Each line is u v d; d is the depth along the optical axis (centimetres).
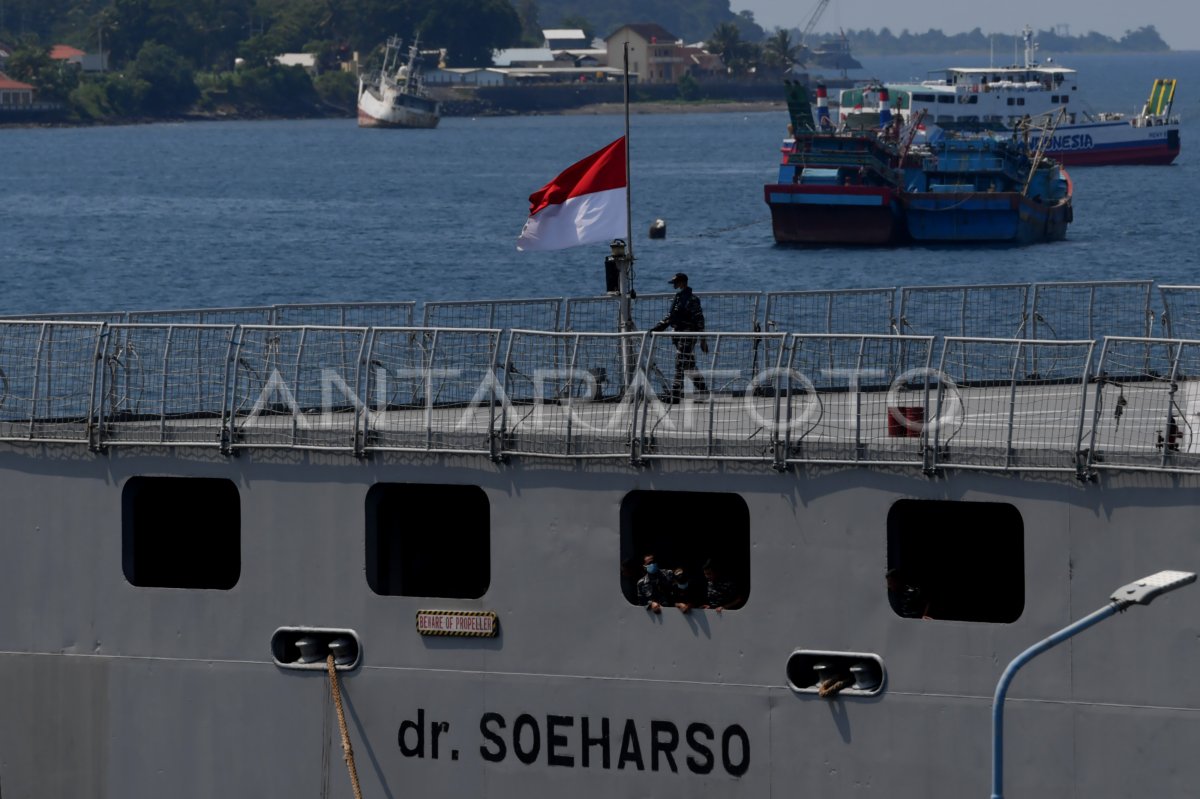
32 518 10888
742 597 10369
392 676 10475
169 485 12056
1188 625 9169
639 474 9919
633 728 10156
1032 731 9506
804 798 9950
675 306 13100
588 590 10100
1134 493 9175
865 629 9719
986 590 11569
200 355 11575
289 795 10750
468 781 10450
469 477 10200
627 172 12350
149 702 10869
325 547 10469
